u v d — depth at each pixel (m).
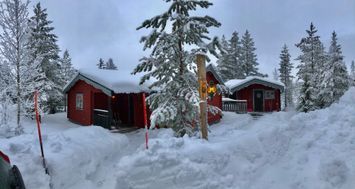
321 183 4.04
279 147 5.19
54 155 6.04
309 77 22.14
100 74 16.50
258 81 26.03
